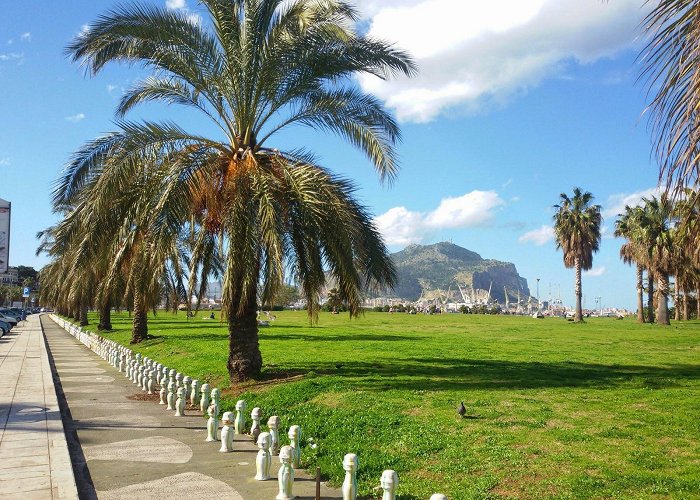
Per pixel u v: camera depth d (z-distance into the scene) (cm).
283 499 654
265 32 1408
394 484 533
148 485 712
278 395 1231
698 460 725
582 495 606
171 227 1251
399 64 1409
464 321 6197
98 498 665
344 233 1292
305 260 1352
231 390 1373
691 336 3450
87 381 1723
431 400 1137
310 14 1424
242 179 1295
